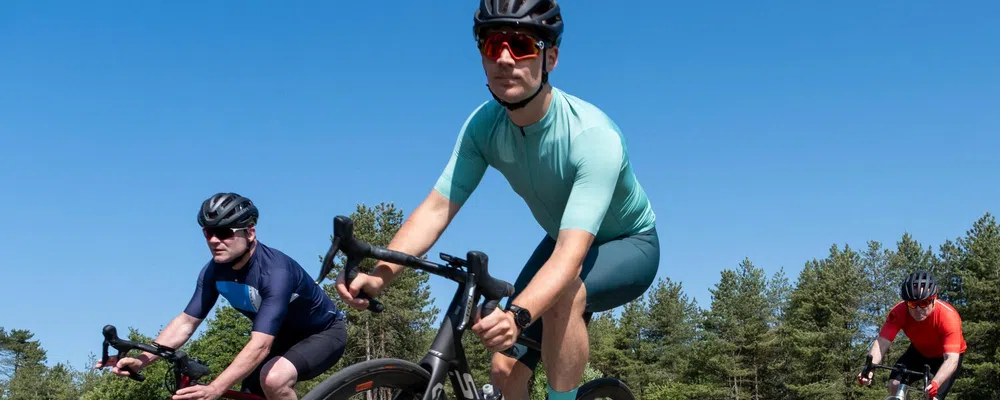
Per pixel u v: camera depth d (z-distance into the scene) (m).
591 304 3.01
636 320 61.03
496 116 2.96
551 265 2.46
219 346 34.47
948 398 39.22
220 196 4.05
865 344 47.09
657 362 59.91
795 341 47.94
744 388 52.75
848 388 45.75
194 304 4.29
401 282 36.34
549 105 2.73
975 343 39.81
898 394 6.06
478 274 2.25
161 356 3.66
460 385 2.55
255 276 4.09
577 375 2.79
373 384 2.50
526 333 3.22
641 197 3.20
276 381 3.97
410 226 2.96
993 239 40.69
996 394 38.47
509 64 2.53
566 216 2.61
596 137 2.70
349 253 2.21
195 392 3.61
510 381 3.21
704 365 53.44
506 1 2.53
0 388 89.38
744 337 52.31
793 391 50.16
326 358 4.25
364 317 34.81
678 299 61.94
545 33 2.55
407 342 36.41
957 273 41.56
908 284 6.29
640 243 3.18
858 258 50.84
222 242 3.99
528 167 2.89
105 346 3.61
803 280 57.50
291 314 4.26
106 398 32.41
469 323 2.25
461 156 3.06
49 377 85.12
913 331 6.50
